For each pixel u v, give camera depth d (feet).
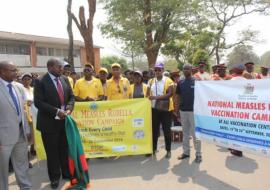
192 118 23.66
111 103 24.35
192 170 21.79
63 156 20.94
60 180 21.01
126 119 24.58
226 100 20.24
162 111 24.71
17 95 18.02
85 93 25.13
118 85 26.37
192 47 105.91
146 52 89.20
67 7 42.52
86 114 24.20
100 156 24.50
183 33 92.17
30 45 138.72
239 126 19.53
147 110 24.72
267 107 17.85
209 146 27.84
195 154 24.88
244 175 20.56
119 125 24.56
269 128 17.81
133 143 24.80
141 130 24.80
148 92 25.58
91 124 24.29
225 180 19.77
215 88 20.99
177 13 85.92
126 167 23.11
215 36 109.70
